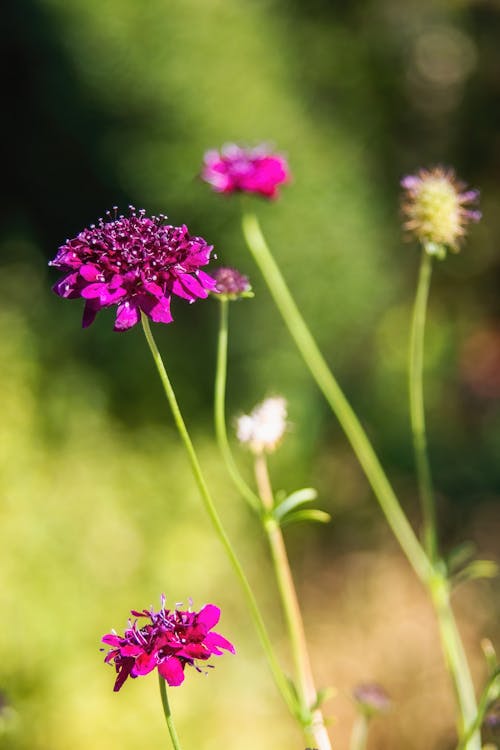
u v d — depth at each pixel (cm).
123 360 715
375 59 1006
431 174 328
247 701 601
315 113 887
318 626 747
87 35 820
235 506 687
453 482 884
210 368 769
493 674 243
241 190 355
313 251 816
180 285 218
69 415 642
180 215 797
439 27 1103
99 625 562
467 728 286
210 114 795
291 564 788
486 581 752
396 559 808
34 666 529
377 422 930
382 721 657
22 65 855
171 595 604
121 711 545
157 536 621
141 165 803
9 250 717
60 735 524
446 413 962
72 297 216
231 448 741
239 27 831
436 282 1046
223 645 203
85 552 582
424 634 722
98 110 822
